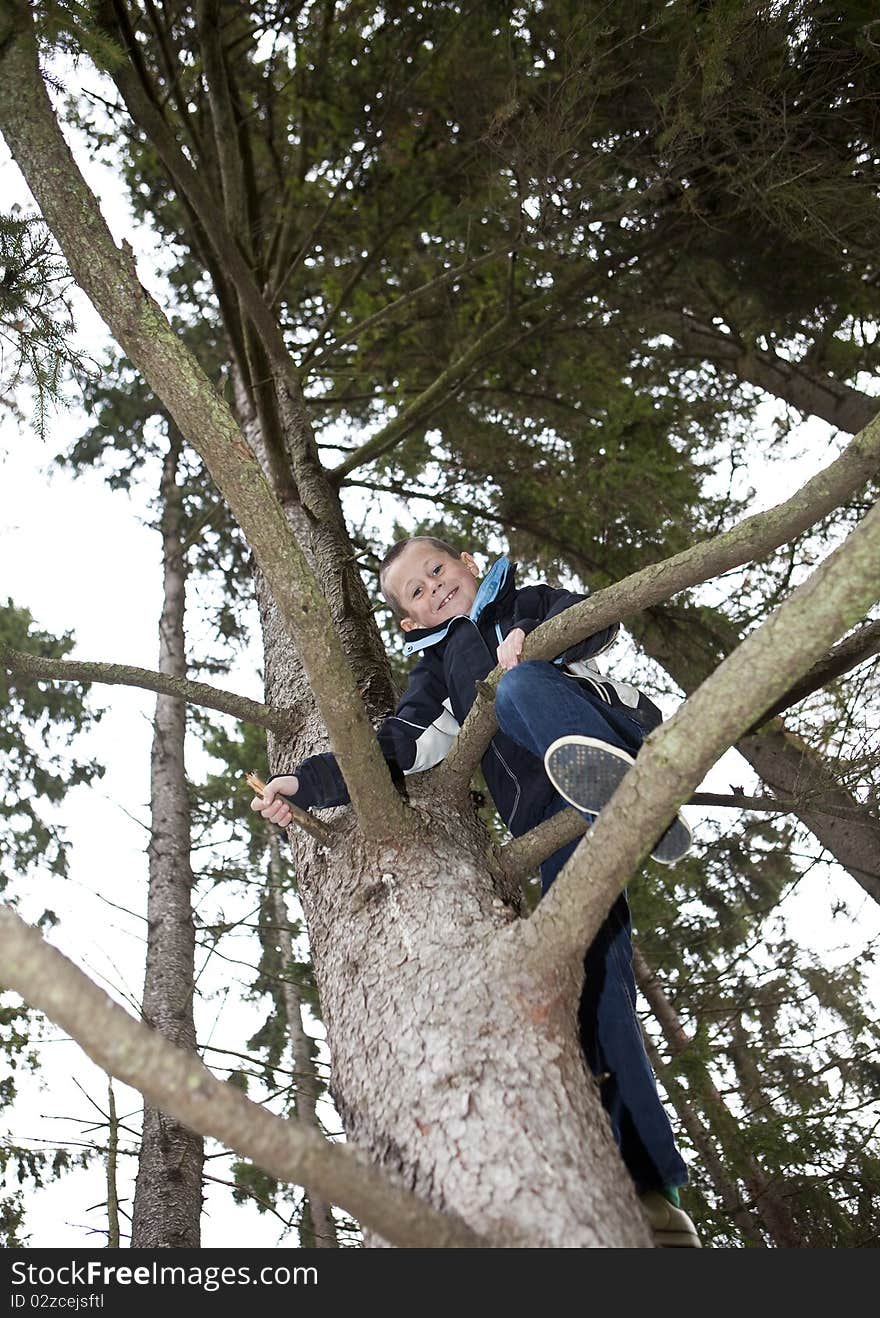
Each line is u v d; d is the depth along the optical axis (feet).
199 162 16.89
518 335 19.44
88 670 9.02
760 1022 23.65
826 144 15.24
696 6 14.05
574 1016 5.47
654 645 20.94
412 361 20.83
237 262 14.14
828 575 4.19
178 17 17.60
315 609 5.81
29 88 6.42
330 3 17.79
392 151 19.16
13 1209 20.47
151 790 22.84
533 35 17.11
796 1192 17.74
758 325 20.68
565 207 15.48
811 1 13.00
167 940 18.90
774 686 4.31
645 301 19.16
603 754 6.12
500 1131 4.81
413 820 7.13
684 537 19.44
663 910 22.74
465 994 5.54
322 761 7.61
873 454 6.04
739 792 11.21
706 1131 19.24
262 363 15.07
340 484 16.08
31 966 3.14
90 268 6.02
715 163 15.56
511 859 7.36
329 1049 6.45
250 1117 3.43
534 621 7.97
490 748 8.48
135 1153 16.15
